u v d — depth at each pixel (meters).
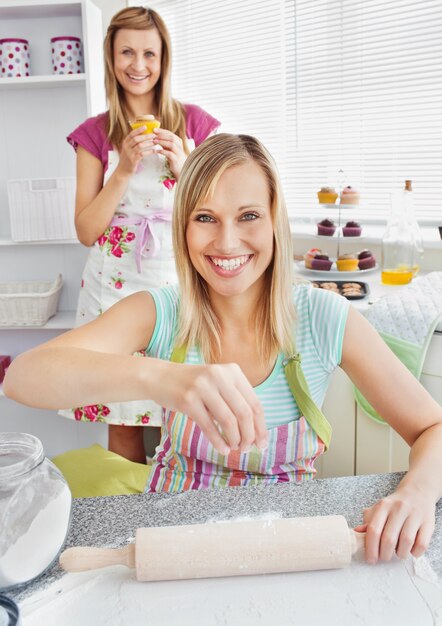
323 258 2.23
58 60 2.50
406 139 2.37
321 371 1.16
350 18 2.46
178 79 3.09
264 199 1.03
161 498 0.86
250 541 0.68
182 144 2.20
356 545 0.70
